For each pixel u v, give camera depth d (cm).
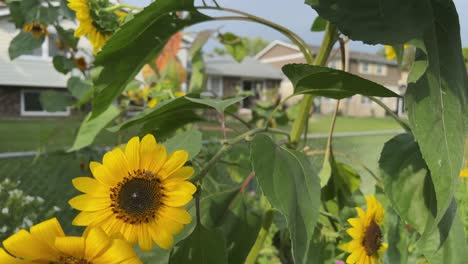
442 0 35
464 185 91
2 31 908
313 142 227
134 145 36
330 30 54
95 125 83
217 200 52
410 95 33
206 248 41
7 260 31
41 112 1016
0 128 753
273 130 51
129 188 35
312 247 70
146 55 50
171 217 35
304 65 41
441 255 45
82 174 162
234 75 1461
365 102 1612
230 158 103
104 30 74
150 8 44
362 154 204
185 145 41
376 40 33
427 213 45
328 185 66
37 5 140
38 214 167
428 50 34
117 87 51
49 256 32
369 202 64
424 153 32
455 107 34
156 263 43
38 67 989
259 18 53
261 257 106
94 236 32
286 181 36
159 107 48
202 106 51
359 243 62
